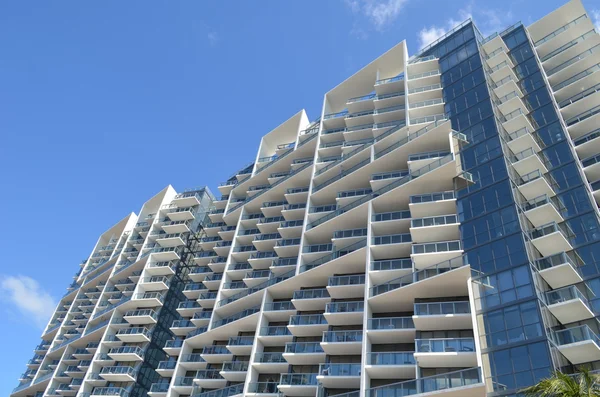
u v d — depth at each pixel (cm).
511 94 5050
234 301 5319
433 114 5284
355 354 3881
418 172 4525
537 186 3938
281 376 4031
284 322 4806
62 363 7269
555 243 3534
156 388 5369
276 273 5353
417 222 4106
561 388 1798
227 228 6869
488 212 3825
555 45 5759
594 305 3222
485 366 2964
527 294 3130
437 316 3344
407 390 3027
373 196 4866
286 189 6278
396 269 3984
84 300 8538
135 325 6806
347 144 6000
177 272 7200
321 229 5062
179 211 8100
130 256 8119
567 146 4366
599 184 4084
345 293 4253
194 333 5644
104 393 6019
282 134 7588
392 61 6319
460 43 5775
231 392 4375
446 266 3675
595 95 4691
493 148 4294
